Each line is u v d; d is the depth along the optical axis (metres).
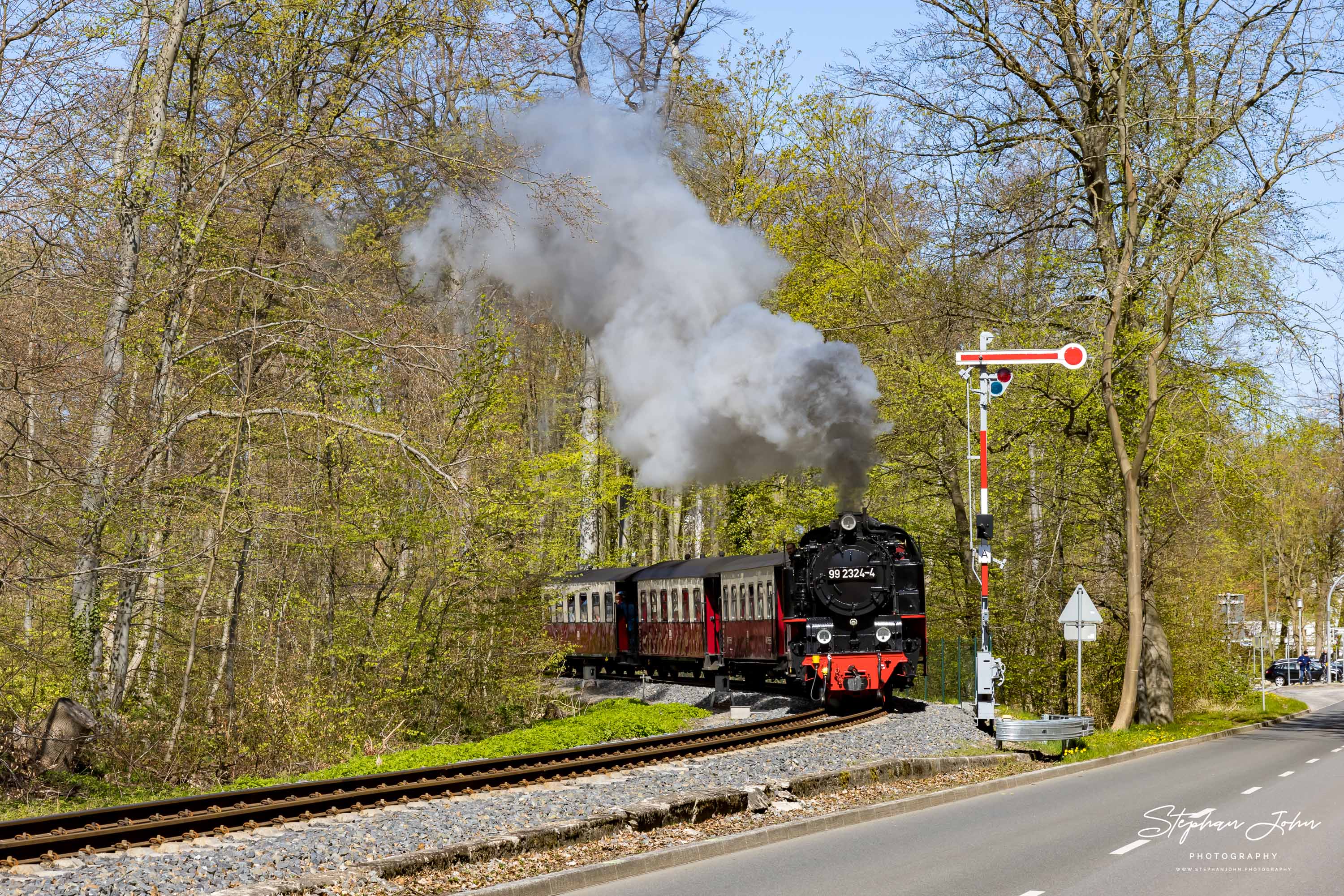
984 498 20.47
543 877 9.15
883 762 15.45
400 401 22.98
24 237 15.61
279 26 19.53
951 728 21.03
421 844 10.64
